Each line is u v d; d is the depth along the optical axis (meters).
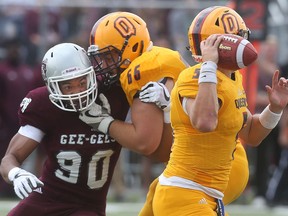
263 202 29.34
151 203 14.65
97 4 31.14
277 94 14.19
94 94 13.90
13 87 29.02
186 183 13.25
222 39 12.86
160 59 14.27
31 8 31.59
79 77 13.69
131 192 30.19
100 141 14.23
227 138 13.15
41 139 14.40
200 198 13.22
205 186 13.27
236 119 13.08
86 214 14.34
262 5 27.38
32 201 14.48
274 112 14.30
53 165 14.42
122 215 25.66
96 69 14.27
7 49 29.33
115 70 14.40
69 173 14.34
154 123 13.91
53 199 14.44
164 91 13.90
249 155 30.88
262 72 29.83
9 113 29.03
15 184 13.54
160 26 30.88
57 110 14.13
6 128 29.11
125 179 30.36
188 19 31.17
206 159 13.16
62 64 13.65
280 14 32.78
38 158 29.17
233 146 13.34
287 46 32.28
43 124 14.21
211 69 12.65
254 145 14.78
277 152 29.95
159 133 13.99
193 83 12.95
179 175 13.32
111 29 14.40
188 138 13.16
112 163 14.59
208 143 13.08
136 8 31.03
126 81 14.13
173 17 31.03
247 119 13.65
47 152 14.48
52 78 13.69
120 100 14.36
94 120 13.99
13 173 13.73
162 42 30.22
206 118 12.52
